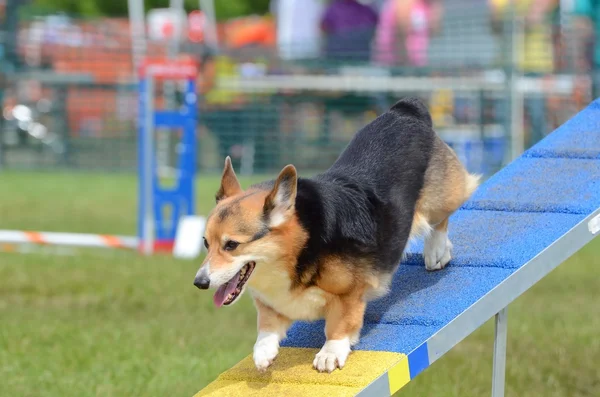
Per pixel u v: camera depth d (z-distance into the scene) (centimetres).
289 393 445
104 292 912
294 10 1988
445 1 1867
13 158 2042
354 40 1881
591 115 651
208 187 1736
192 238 1105
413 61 1803
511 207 568
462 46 1750
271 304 482
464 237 558
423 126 545
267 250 457
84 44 1977
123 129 1980
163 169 1808
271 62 1808
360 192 489
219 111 1788
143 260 1057
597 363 692
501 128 1572
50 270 1016
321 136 1770
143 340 731
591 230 497
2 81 1973
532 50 1602
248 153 1792
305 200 466
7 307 850
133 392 609
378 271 484
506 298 477
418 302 505
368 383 438
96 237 1112
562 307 873
